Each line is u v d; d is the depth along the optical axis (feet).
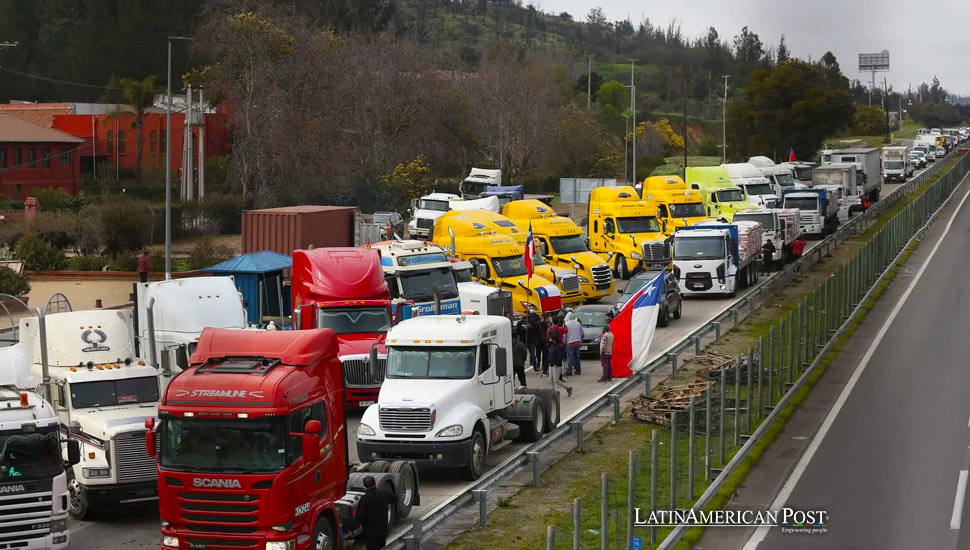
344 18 459.32
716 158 433.89
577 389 102.53
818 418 89.35
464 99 333.01
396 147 292.81
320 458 54.34
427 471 76.95
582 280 147.02
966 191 317.63
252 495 51.26
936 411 90.43
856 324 133.08
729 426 85.51
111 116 303.48
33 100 406.82
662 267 166.50
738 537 61.41
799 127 363.97
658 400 91.97
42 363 68.74
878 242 166.91
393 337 76.48
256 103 253.65
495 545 59.82
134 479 65.87
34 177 274.57
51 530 56.03
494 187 247.29
